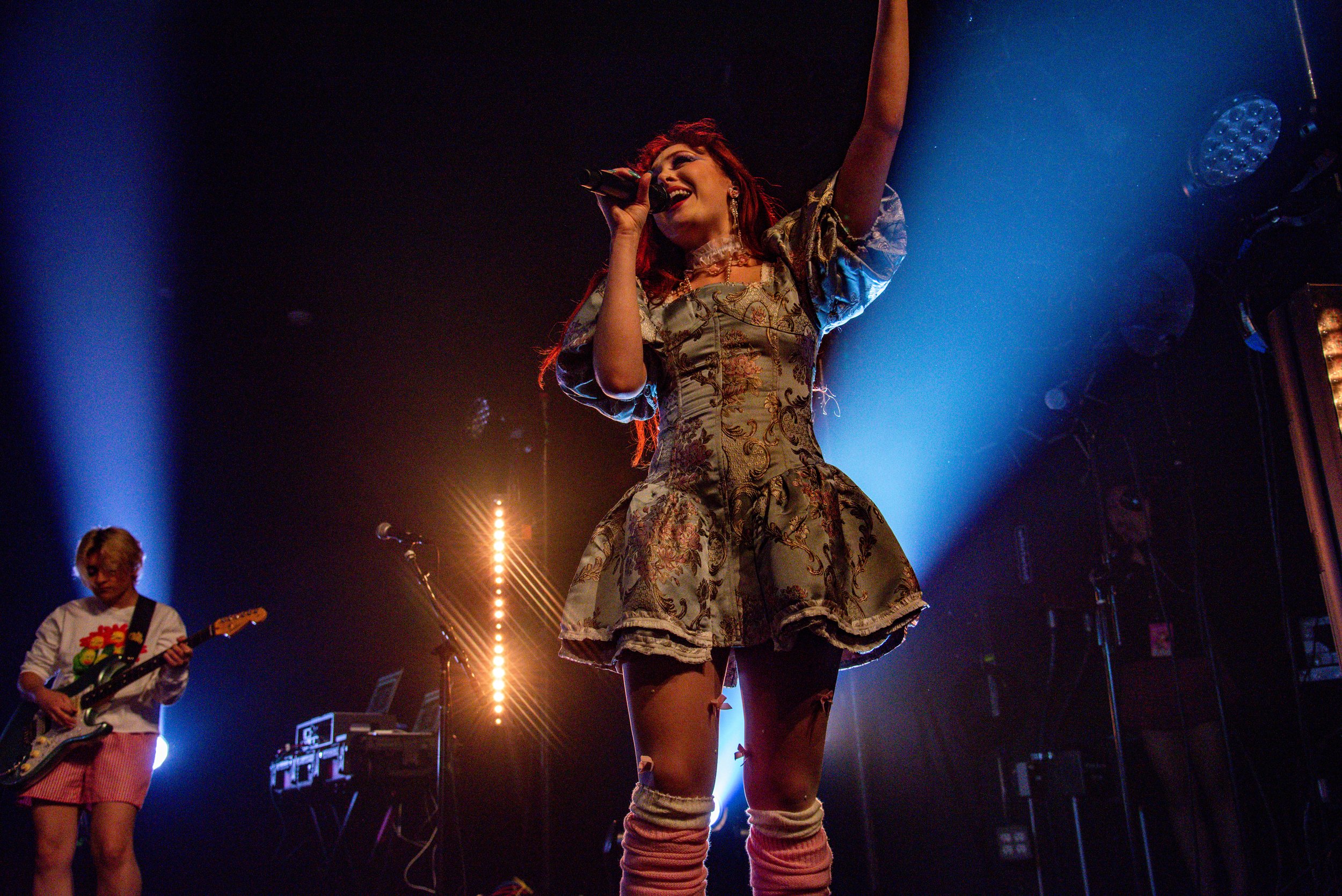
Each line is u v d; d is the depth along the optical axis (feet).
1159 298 11.98
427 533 23.02
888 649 4.87
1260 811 11.30
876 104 4.94
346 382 24.12
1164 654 11.55
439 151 19.26
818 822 4.51
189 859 22.08
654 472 4.91
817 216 5.15
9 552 21.77
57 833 11.19
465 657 13.88
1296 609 11.48
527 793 16.60
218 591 23.62
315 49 17.34
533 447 19.25
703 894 4.32
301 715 23.61
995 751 13.16
